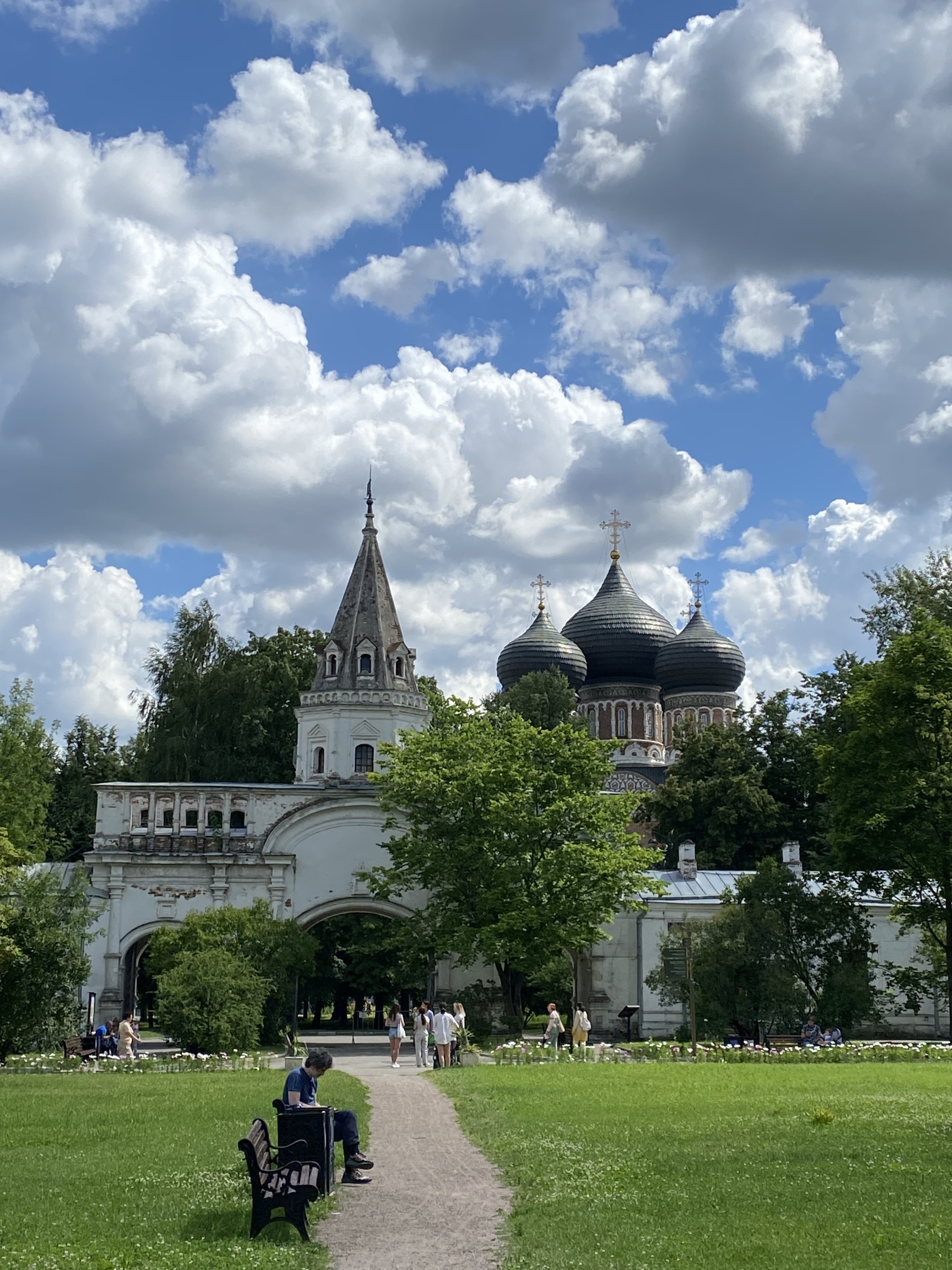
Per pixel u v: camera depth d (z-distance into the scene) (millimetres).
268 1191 15562
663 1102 27312
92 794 97812
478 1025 65188
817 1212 15438
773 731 86938
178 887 70312
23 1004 46500
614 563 127125
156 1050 56125
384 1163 20609
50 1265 13680
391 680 77125
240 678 91188
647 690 121625
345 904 70875
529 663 119375
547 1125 23641
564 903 55781
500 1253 14625
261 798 72188
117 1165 19609
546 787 58625
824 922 53594
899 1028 62719
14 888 49844
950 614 72938
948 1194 16250
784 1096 28422
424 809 60000
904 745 48656
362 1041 68688
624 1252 13867
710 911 64750
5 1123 25234
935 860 47656
